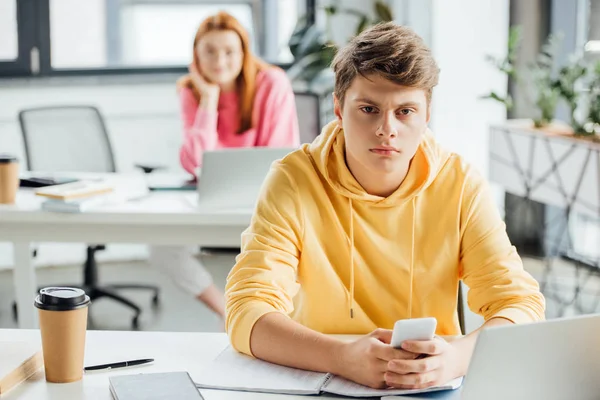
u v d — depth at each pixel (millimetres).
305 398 1281
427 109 1501
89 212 2605
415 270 1634
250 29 5301
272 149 2635
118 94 4844
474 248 1619
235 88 3377
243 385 1312
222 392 1298
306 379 1340
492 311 1562
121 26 5086
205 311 4059
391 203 1608
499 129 4223
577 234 4617
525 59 4652
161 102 4918
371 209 1618
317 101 3879
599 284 4238
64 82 4758
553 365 1201
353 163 1604
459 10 4645
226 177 2625
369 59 1436
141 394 1232
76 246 4922
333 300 1650
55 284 4477
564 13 4508
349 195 1604
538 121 4121
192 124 3461
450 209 1627
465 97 4719
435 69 1478
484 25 4680
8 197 2697
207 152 2596
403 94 1437
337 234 1634
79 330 1311
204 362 1421
